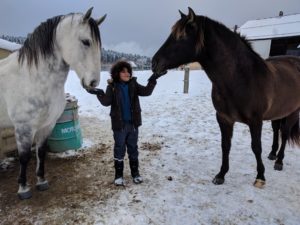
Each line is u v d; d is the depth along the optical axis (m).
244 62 2.55
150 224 2.27
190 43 2.44
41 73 2.41
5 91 2.50
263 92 2.63
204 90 8.82
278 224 2.25
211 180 3.01
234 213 2.40
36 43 2.37
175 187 2.86
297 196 2.66
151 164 3.44
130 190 2.81
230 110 2.68
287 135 3.24
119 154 2.82
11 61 2.57
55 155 3.75
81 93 8.86
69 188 2.89
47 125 2.72
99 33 2.31
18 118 2.47
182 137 4.44
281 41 20.39
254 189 2.79
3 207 2.55
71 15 2.36
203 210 2.46
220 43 2.48
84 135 4.63
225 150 2.88
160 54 2.51
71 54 2.32
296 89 3.11
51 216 2.40
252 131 2.71
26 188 2.71
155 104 6.97
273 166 3.32
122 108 2.71
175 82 11.36
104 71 17.16
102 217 2.37
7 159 3.62
